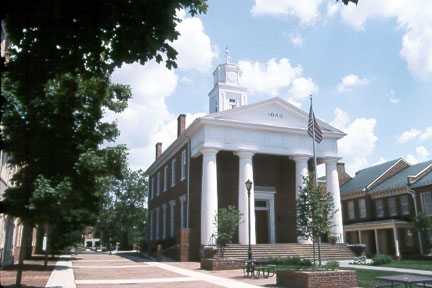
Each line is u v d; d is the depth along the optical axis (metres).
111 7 5.71
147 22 6.10
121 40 6.14
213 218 33.38
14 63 5.90
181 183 41.41
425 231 38.25
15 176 13.81
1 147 5.55
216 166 37.84
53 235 30.23
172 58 6.49
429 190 40.91
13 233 28.36
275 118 37.91
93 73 6.50
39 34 5.64
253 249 32.59
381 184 49.19
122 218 76.56
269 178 40.34
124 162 16.59
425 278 12.70
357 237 49.31
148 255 45.59
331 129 39.94
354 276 15.37
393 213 45.53
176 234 41.88
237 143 36.03
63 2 5.41
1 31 4.54
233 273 23.06
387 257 29.45
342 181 58.12
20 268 14.25
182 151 41.97
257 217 39.38
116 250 77.50
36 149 12.78
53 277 19.97
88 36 5.88
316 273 14.98
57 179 13.59
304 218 18.12
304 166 38.00
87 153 13.79
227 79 47.03
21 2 5.10
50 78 6.21
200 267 27.27
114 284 17.52
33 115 12.45
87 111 13.80
